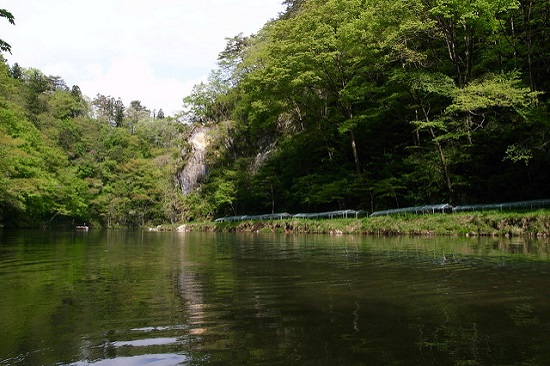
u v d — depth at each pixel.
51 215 45.75
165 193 49.84
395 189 23.47
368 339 2.74
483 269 5.92
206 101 47.03
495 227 14.36
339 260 7.49
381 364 2.29
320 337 2.80
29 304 3.95
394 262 6.99
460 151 20.61
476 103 16.31
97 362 2.37
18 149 28.19
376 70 22.97
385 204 24.66
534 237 12.69
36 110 54.72
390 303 3.82
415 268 6.17
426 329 2.96
